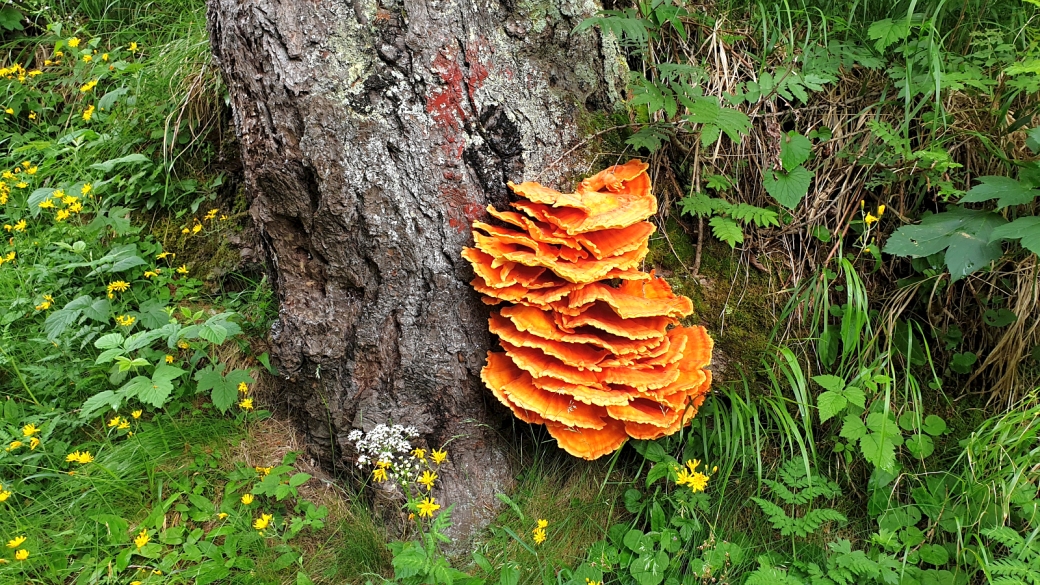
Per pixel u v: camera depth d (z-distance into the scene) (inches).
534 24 56.7
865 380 59.0
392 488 60.5
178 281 70.0
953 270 56.7
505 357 59.1
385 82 54.2
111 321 68.0
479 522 61.6
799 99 62.3
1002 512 55.3
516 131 57.5
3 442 60.1
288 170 55.8
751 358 62.9
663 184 64.1
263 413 64.3
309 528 60.2
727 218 63.3
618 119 61.4
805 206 64.2
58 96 83.0
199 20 80.1
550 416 56.1
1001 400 62.0
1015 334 61.2
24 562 55.2
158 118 76.2
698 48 65.6
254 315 68.6
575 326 55.6
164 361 62.0
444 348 59.4
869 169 63.1
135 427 62.3
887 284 63.9
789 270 64.2
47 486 59.9
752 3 67.0
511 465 63.4
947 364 63.4
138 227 72.7
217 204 74.7
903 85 61.5
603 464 62.4
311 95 53.8
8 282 69.4
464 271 58.2
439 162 55.8
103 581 55.4
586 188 57.7
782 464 59.9
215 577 55.7
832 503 59.9
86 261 68.9
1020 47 63.2
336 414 61.6
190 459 61.9
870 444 57.0
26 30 87.4
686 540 57.6
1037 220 54.1
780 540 58.4
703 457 61.1
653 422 56.6
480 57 55.4
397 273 57.9
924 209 63.6
